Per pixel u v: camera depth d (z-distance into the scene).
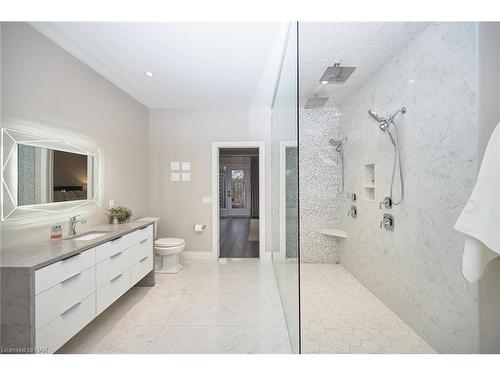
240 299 2.50
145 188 3.79
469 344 1.46
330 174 3.38
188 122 3.89
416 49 1.86
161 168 3.90
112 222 2.75
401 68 2.05
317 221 3.40
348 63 2.25
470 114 1.42
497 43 1.34
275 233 3.18
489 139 1.31
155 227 3.41
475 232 1.23
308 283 2.79
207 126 3.89
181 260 3.86
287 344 1.78
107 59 2.45
